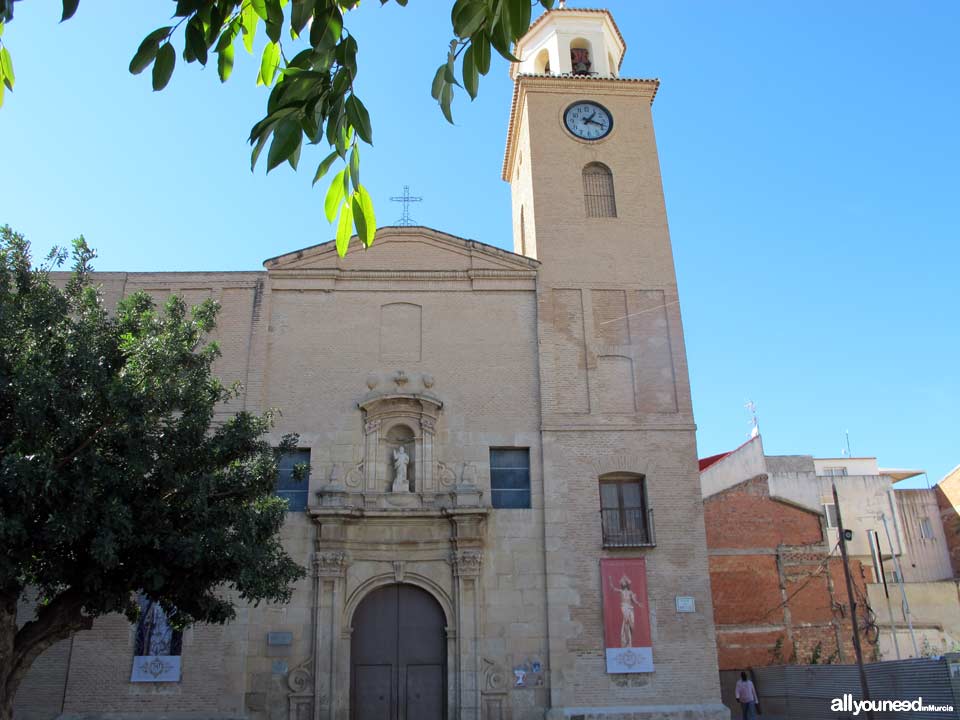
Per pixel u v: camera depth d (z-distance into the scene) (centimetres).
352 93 545
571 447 2648
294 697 2358
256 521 1850
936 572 4091
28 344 1655
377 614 2505
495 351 2769
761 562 3553
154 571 1645
